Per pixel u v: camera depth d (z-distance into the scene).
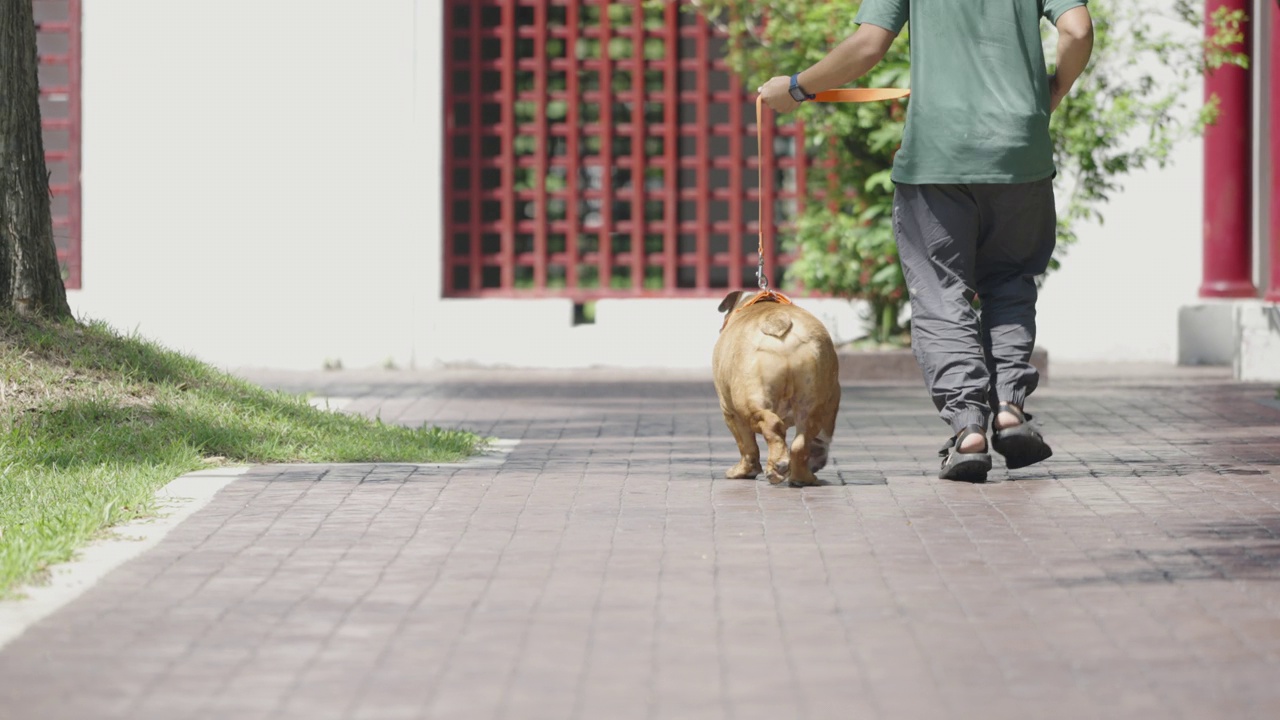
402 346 22.52
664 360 22.38
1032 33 10.95
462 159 22.88
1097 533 8.80
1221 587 7.49
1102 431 13.88
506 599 7.30
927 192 11.00
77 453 11.51
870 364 19.70
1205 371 20.77
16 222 13.45
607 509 9.65
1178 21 21.36
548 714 5.60
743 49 20.59
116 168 22.66
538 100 22.80
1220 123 21.61
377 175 22.50
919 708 5.64
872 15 11.06
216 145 22.62
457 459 12.06
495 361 22.47
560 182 22.98
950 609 7.08
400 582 7.66
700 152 22.84
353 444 12.22
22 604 7.20
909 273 11.12
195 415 12.67
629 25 22.80
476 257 22.88
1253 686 5.89
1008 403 10.95
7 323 13.16
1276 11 19.34
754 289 23.02
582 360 22.39
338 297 22.56
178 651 6.45
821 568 7.92
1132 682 5.95
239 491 10.30
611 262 22.98
